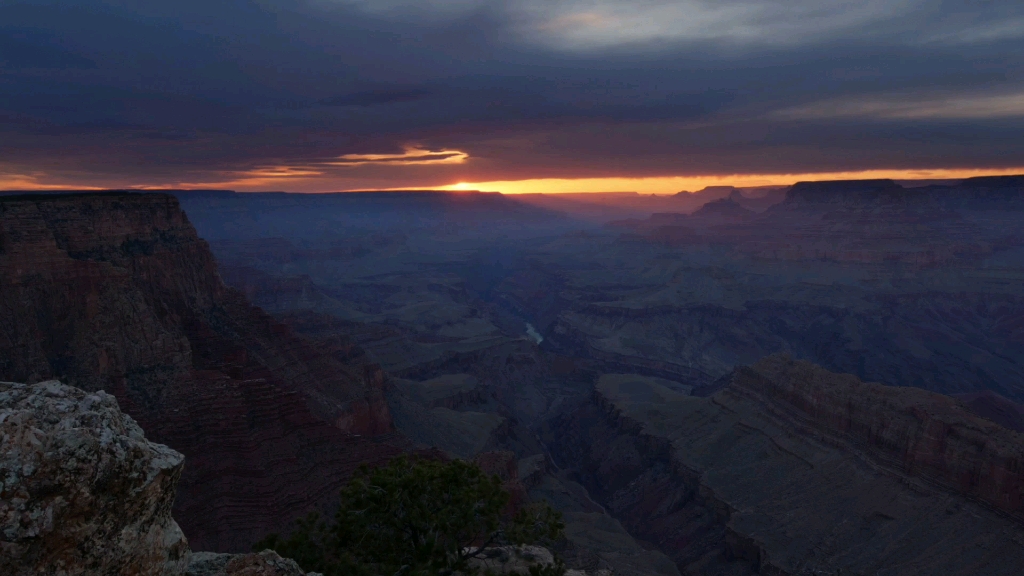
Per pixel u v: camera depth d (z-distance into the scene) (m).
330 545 22.98
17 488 9.02
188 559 12.20
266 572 13.62
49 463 9.27
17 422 9.46
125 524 10.24
